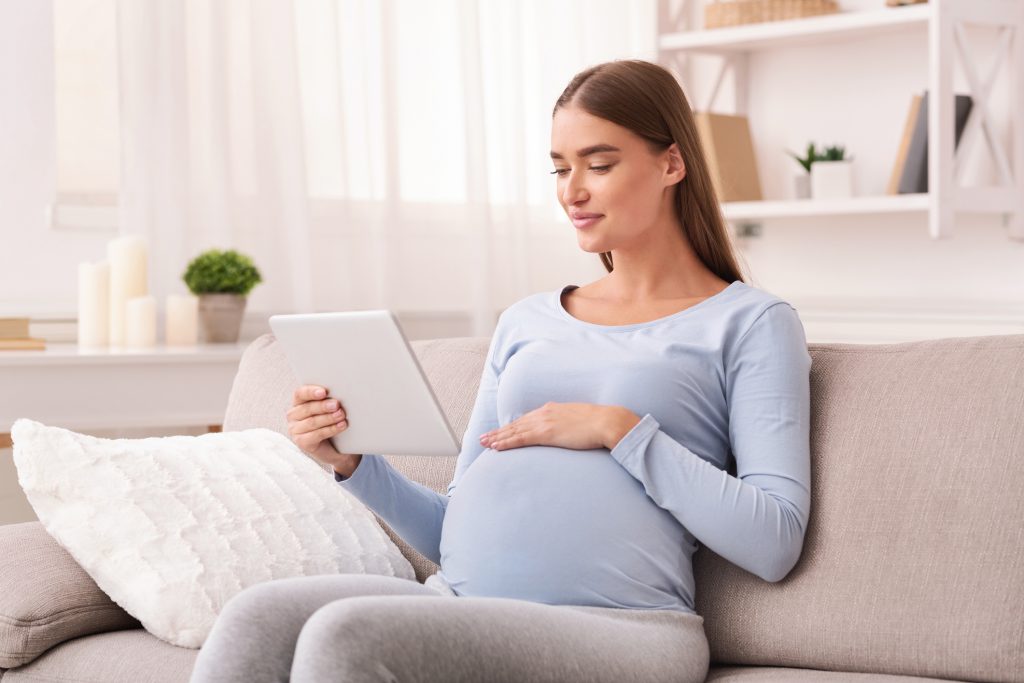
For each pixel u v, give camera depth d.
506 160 3.92
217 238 3.38
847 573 1.58
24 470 1.77
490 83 3.90
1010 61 3.58
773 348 1.69
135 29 3.23
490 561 1.62
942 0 3.37
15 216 3.28
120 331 3.14
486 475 1.70
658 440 1.62
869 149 3.88
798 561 1.63
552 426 1.67
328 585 1.41
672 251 1.84
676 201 1.85
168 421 2.95
